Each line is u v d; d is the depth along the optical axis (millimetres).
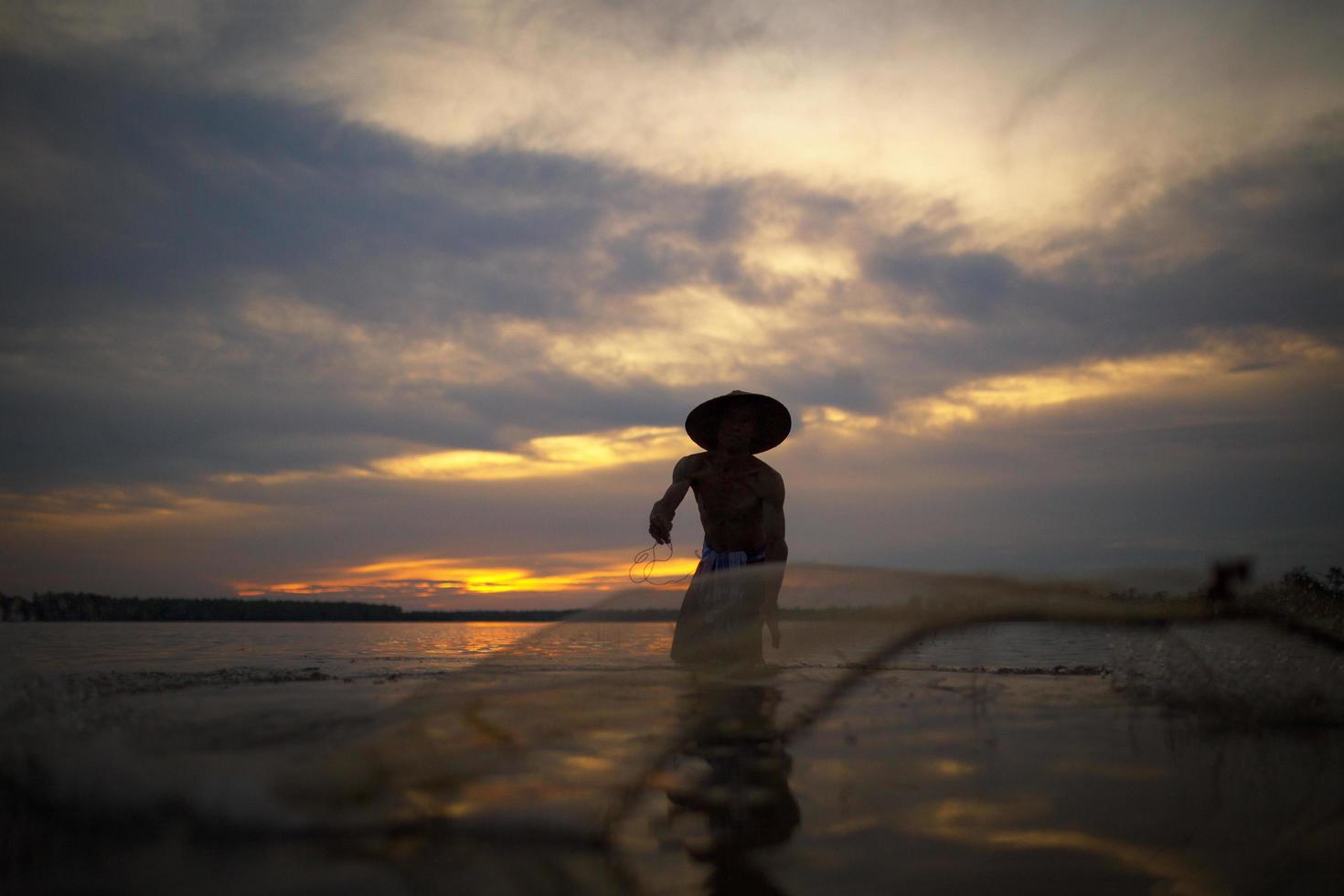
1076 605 3293
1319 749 2115
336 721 2061
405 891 1255
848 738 2186
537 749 1937
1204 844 1451
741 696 2625
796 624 3367
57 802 1526
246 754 1715
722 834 1508
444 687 2613
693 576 4121
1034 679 3150
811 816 1609
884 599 3404
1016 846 1452
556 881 1296
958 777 1849
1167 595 3320
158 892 1226
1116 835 1508
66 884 1252
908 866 1365
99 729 1958
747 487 5363
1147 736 2240
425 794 1631
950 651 3297
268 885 1263
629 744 1994
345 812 1526
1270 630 3184
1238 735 2258
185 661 5324
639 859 1396
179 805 1503
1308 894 1257
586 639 3527
